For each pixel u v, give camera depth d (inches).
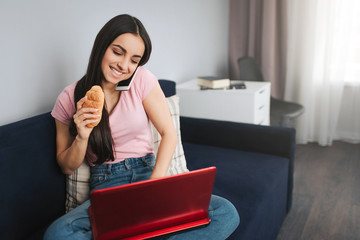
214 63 122.3
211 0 112.7
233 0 125.4
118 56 42.9
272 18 118.0
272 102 116.0
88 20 61.9
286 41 120.4
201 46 109.9
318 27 116.5
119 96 47.6
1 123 48.9
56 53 56.2
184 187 36.2
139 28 43.1
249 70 113.3
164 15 86.3
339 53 115.4
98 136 44.8
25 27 50.4
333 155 112.3
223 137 77.1
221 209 42.9
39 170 45.8
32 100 53.2
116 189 32.6
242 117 86.7
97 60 43.9
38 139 46.1
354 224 72.0
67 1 56.9
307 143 125.0
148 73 49.7
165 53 89.0
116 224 35.2
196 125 79.4
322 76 120.8
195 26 104.0
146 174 48.1
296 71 123.6
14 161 42.5
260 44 125.3
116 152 48.3
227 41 131.5
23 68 51.0
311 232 69.5
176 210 37.8
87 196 49.3
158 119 49.1
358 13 115.3
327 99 118.0
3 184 41.0
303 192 87.0
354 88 121.1
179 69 97.6
